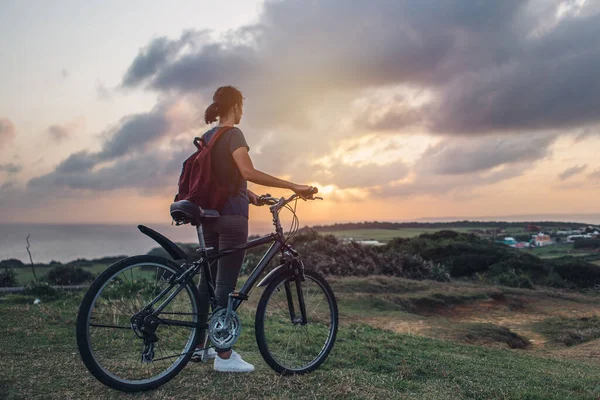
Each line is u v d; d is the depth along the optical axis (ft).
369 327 23.80
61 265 40.86
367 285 43.60
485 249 73.72
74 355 12.01
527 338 34.45
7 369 10.54
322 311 21.25
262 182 10.80
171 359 11.17
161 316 10.28
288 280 12.05
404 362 13.34
